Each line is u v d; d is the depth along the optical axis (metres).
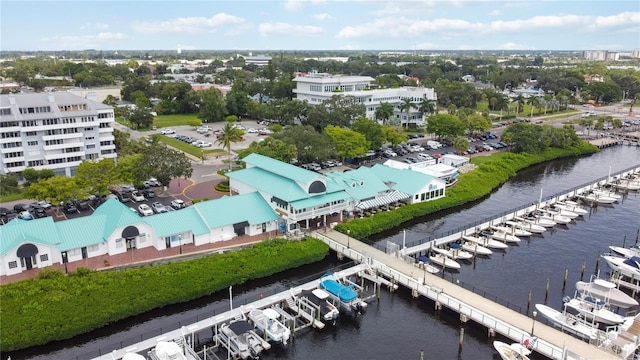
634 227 121.75
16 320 72.25
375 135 179.00
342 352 72.81
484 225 115.94
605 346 69.81
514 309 82.62
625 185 152.88
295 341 75.19
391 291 88.69
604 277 95.44
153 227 96.88
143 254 95.12
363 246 101.62
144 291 81.31
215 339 73.88
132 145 157.38
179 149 188.62
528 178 168.00
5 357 69.62
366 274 90.81
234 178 124.12
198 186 141.12
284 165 122.25
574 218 126.88
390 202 122.75
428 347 74.12
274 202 109.81
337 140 166.12
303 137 160.88
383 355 72.19
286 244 98.19
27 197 114.31
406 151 189.00
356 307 82.44
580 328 74.88
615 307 84.06
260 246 96.81
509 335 72.81
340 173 128.88
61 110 151.38
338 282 87.50
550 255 105.44
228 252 94.81
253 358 70.69
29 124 143.88
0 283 82.81
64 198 114.19
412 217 123.38
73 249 90.94
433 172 145.75
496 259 103.25
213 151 185.88
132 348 68.88
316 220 115.75
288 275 94.81
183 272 86.50
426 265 95.25
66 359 69.81
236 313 77.44
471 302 81.44
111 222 96.88
